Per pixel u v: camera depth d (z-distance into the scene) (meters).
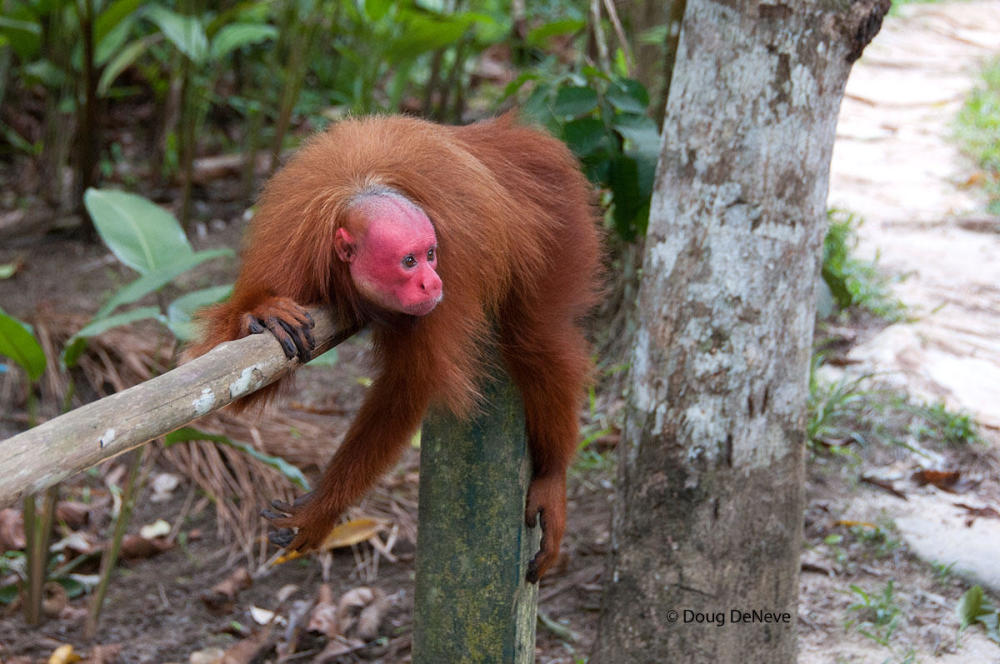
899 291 6.45
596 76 4.54
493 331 2.87
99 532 5.19
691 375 3.18
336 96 9.20
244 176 8.07
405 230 2.27
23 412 5.98
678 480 3.22
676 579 3.25
